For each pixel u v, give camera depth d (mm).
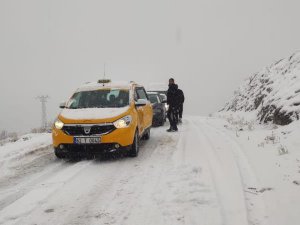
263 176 6488
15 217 5191
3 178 7270
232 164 7527
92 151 8234
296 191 5559
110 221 4949
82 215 5195
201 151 9180
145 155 9031
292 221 4609
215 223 4719
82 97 9719
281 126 11492
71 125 8227
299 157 7301
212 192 5848
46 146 10859
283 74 17516
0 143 13172
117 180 6820
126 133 8312
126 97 9477
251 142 9828
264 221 4703
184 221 4828
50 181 6910
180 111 17391
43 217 5156
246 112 19562
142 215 5094
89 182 6758
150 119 11742
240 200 5430
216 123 17219
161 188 6191
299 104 11461
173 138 11922
